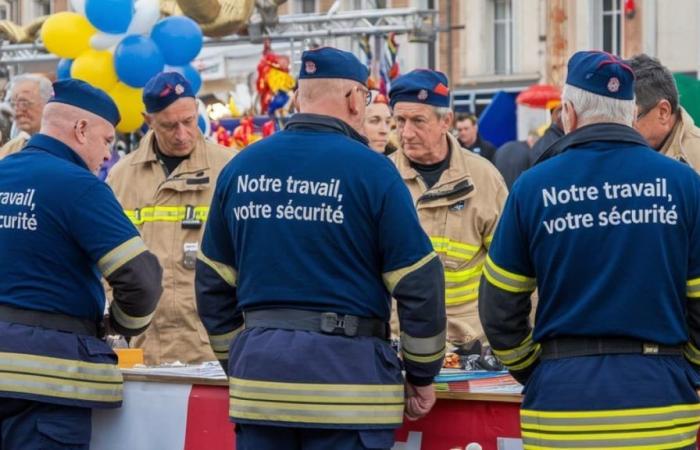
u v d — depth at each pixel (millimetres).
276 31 18031
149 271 6629
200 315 6293
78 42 13180
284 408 5754
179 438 6598
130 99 13258
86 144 6805
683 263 5398
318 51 6023
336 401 5727
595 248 5391
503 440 5961
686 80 11695
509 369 5770
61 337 6543
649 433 5332
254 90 19078
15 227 6578
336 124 5977
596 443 5355
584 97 5547
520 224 5566
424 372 5883
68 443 6562
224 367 6348
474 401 6020
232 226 6016
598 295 5375
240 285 6000
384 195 5801
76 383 6535
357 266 5828
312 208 5816
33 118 9570
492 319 5668
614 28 35531
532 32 37562
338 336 5789
